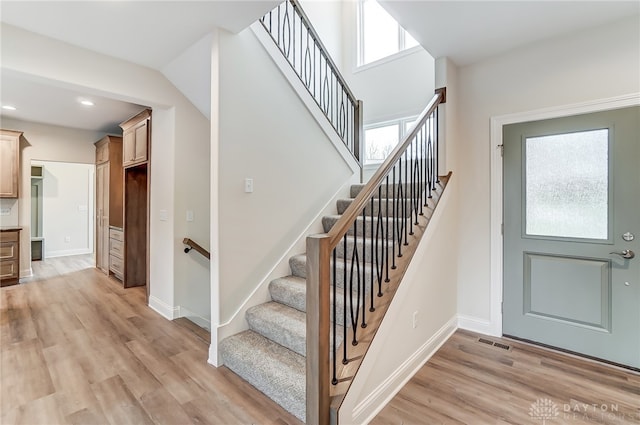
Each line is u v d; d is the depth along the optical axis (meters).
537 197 2.63
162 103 3.14
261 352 2.16
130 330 2.96
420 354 2.33
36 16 2.15
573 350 2.48
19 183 4.84
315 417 1.51
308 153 3.11
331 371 1.67
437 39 2.51
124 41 2.51
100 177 5.48
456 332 2.95
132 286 4.46
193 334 2.88
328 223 3.14
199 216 3.49
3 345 2.62
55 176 7.08
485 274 2.90
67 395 1.95
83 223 7.50
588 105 2.37
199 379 2.13
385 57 4.74
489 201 2.86
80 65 2.59
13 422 1.72
